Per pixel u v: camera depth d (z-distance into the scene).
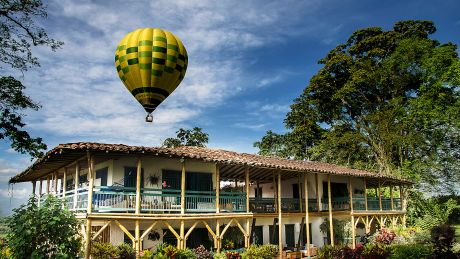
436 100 36.09
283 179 25.91
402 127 38.81
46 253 11.07
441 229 12.54
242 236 20.25
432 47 38.22
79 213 15.09
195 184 19.34
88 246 14.00
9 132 18.00
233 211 18.73
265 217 20.30
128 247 14.87
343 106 44.31
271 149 53.00
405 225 30.95
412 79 39.53
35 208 11.59
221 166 20.38
